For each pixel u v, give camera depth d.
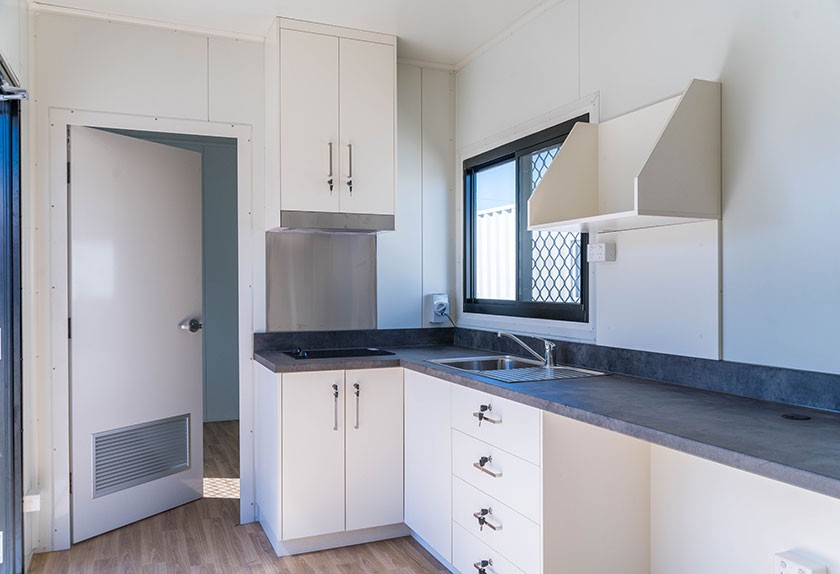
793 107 1.73
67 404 2.87
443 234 3.63
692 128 1.90
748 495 1.76
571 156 2.39
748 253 1.85
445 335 3.61
